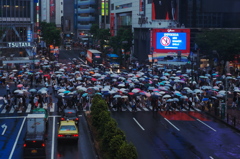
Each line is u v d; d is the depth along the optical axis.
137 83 61.69
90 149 32.28
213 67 93.31
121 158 23.34
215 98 49.41
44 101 53.91
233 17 115.69
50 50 126.00
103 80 65.69
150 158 30.44
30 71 77.56
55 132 38.00
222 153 32.28
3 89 64.88
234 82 69.38
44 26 162.75
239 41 88.56
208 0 113.81
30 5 104.81
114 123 30.30
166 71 79.06
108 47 137.50
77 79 65.50
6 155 30.41
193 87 62.53
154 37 105.50
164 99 52.91
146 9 118.00
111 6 159.75
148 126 41.69
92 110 40.81
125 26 142.75
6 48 101.25
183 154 31.73
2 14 101.00
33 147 28.67
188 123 43.56
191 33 107.00
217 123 43.91
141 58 120.00
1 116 45.53
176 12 112.06
